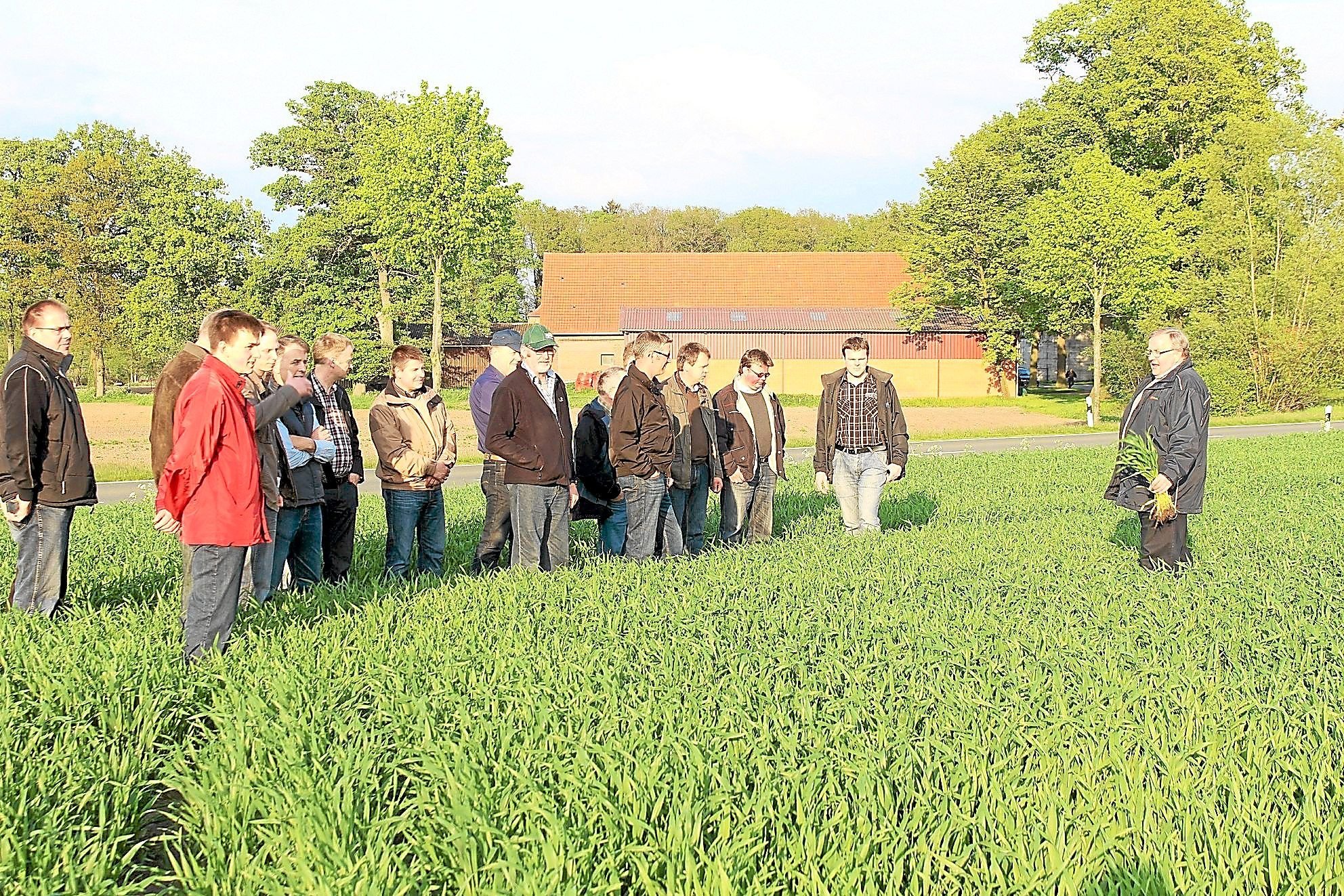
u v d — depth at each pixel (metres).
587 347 66.25
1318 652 6.16
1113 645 6.35
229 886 3.98
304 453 8.73
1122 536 10.83
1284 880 3.77
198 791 4.57
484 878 3.91
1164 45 48.28
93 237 65.81
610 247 111.88
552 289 69.31
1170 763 4.50
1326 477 16.95
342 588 8.32
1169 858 3.84
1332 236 44.00
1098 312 43.88
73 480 7.81
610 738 4.75
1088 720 5.00
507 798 4.28
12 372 7.53
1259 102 48.81
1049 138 52.25
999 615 7.07
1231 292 44.75
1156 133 49.22
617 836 4.07
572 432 9.50
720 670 5.91
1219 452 22.61
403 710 5.25
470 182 44.72
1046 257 45.09
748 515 12.20
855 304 68.38
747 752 4.72
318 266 56.97
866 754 4.62
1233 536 10.24
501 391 9.10
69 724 5.24
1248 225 44.78
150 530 12.01
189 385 6.44
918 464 21.52
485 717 5.20
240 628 6.98
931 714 5.21
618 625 6.88
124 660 5.96
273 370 8.04
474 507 15.31
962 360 63.19
